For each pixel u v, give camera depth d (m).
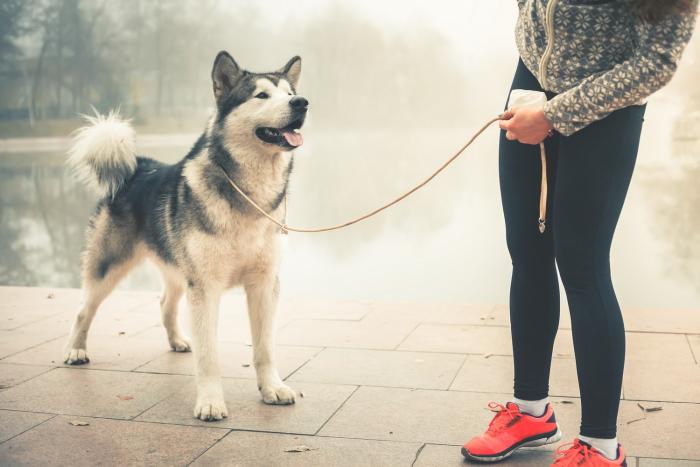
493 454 2.36
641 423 2.70
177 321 3.91
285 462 2.45
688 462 2.35
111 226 3.69
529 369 2.40
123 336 4.23
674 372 3.29
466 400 3.01
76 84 43.72
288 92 3.06
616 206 2.05
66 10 42.62
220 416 2.87
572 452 2.13
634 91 1.87
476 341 3.91
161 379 3.42
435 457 2.45
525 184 2.27
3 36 41.53
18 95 42.06
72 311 4.85
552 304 2.37
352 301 4.98
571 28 1.98
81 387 3.31
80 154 3.73
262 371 3.13
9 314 4.78
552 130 2.15
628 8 1.90
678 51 1.83
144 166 3.81
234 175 2.96
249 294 3.19
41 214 12.85
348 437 2.65
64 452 2.58
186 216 3.01
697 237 8.41
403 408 2.94
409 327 4.24
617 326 2.07
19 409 3.03
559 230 2.11
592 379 2.09
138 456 2.53
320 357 3.70
